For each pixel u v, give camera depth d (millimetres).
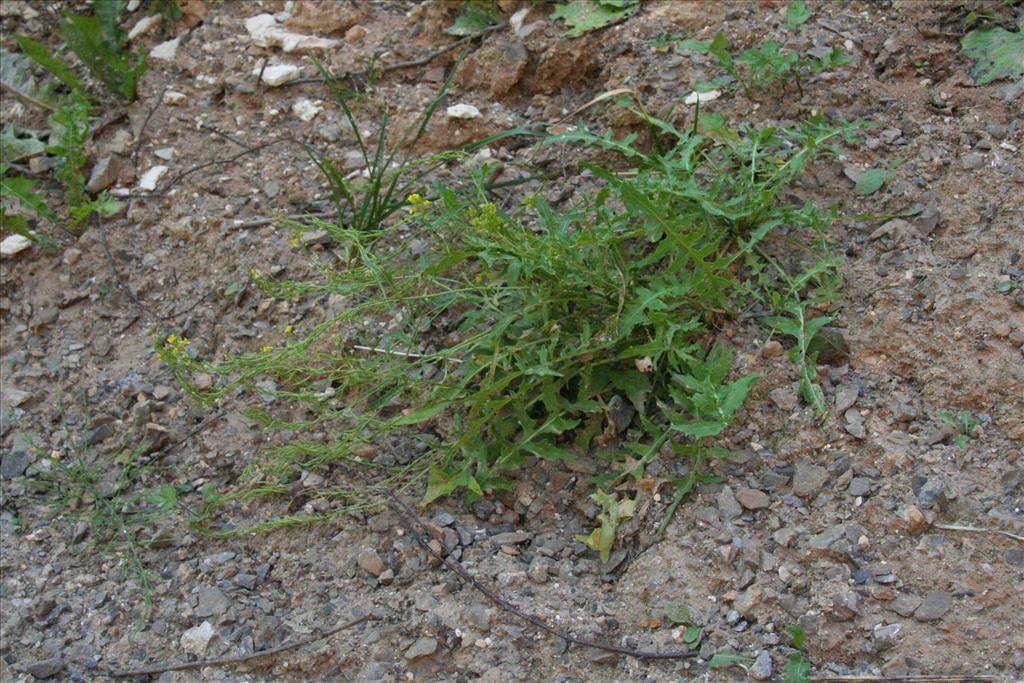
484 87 3461
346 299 3018
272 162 3395
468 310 2877
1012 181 2795
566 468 2648
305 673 2432
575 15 3422
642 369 2623
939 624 2230
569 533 2574
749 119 3098
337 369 2740
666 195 2725
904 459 2453
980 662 2174
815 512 2428
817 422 2555
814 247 2807
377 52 3561
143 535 2768
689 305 2672
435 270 2633
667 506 2523
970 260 2703
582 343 2551
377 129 3430
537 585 2477
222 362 3002
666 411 2547
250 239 3217
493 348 2689
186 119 3527
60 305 3250
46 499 2904
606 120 3273
